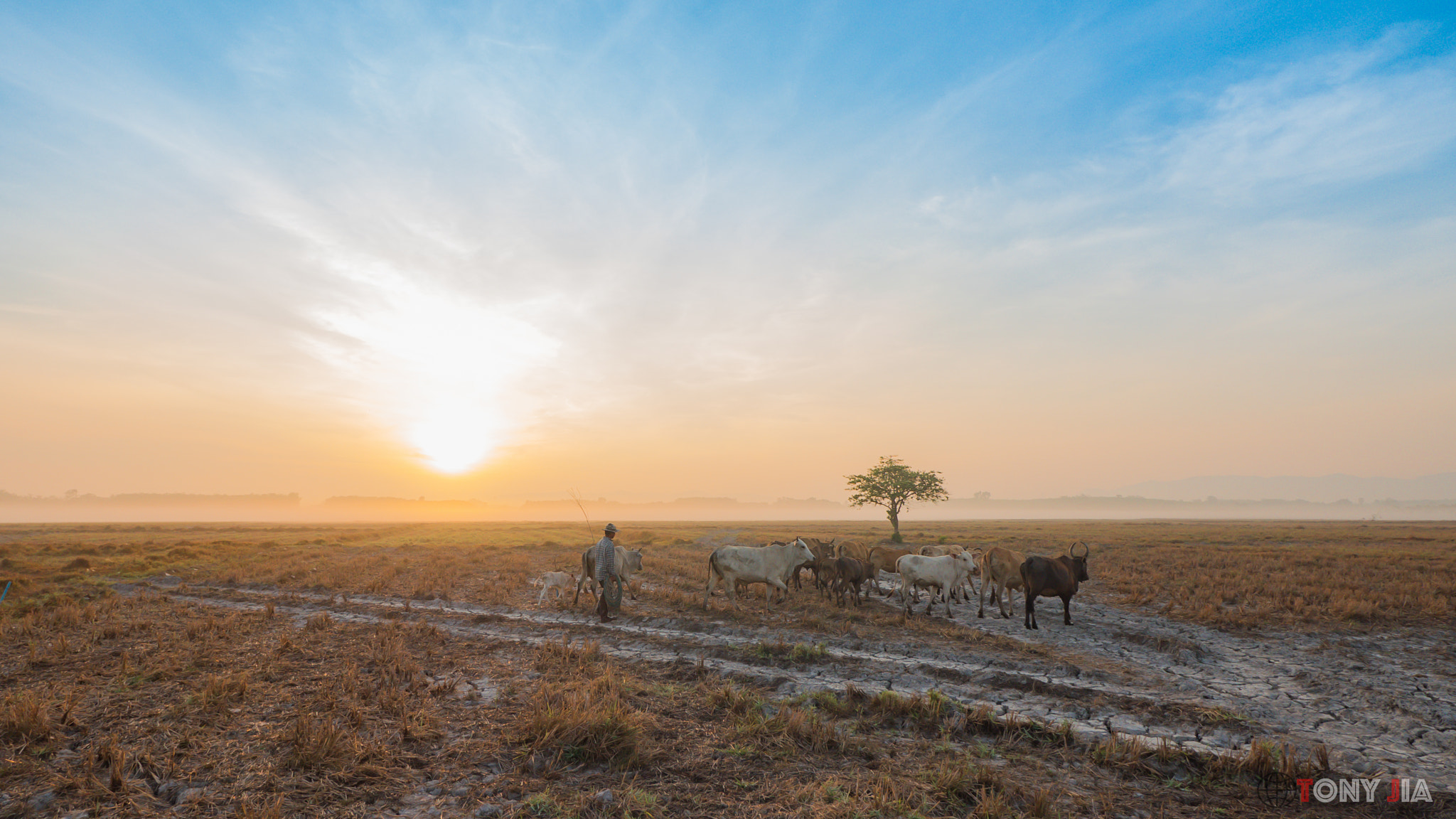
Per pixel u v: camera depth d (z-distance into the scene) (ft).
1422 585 60.59
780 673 32.27
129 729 22.59
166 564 82.07
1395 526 256.52
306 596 58.03
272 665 31.32
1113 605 56.75
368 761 20.15
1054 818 17.39
